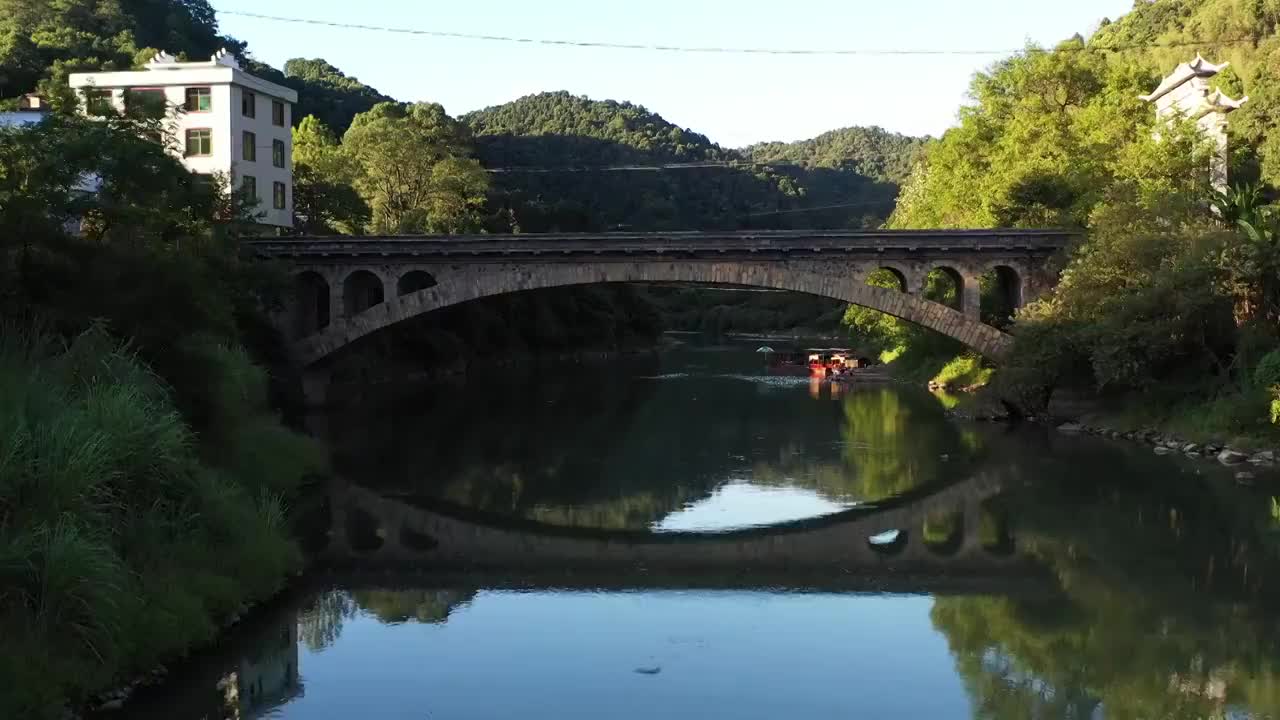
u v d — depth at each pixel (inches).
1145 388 1849.2
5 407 750.5
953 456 1717.5
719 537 1219.2
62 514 690.8
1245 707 720.3
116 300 1067.3
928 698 736.3
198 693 707.4
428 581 1019.9
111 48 3627.0
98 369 903.7
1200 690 751.7
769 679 766.5
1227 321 1759.4
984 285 2652.6
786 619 908.6
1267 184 2488.9
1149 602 951.0
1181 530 1203.9
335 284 2074.3
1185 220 1886.1
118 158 1402.6
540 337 4082.2
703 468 1642.5
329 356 2183.8
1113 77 2659.9
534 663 793.6
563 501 1401.3
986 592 989.8
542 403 2568.9
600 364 4099.4
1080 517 1280.8
